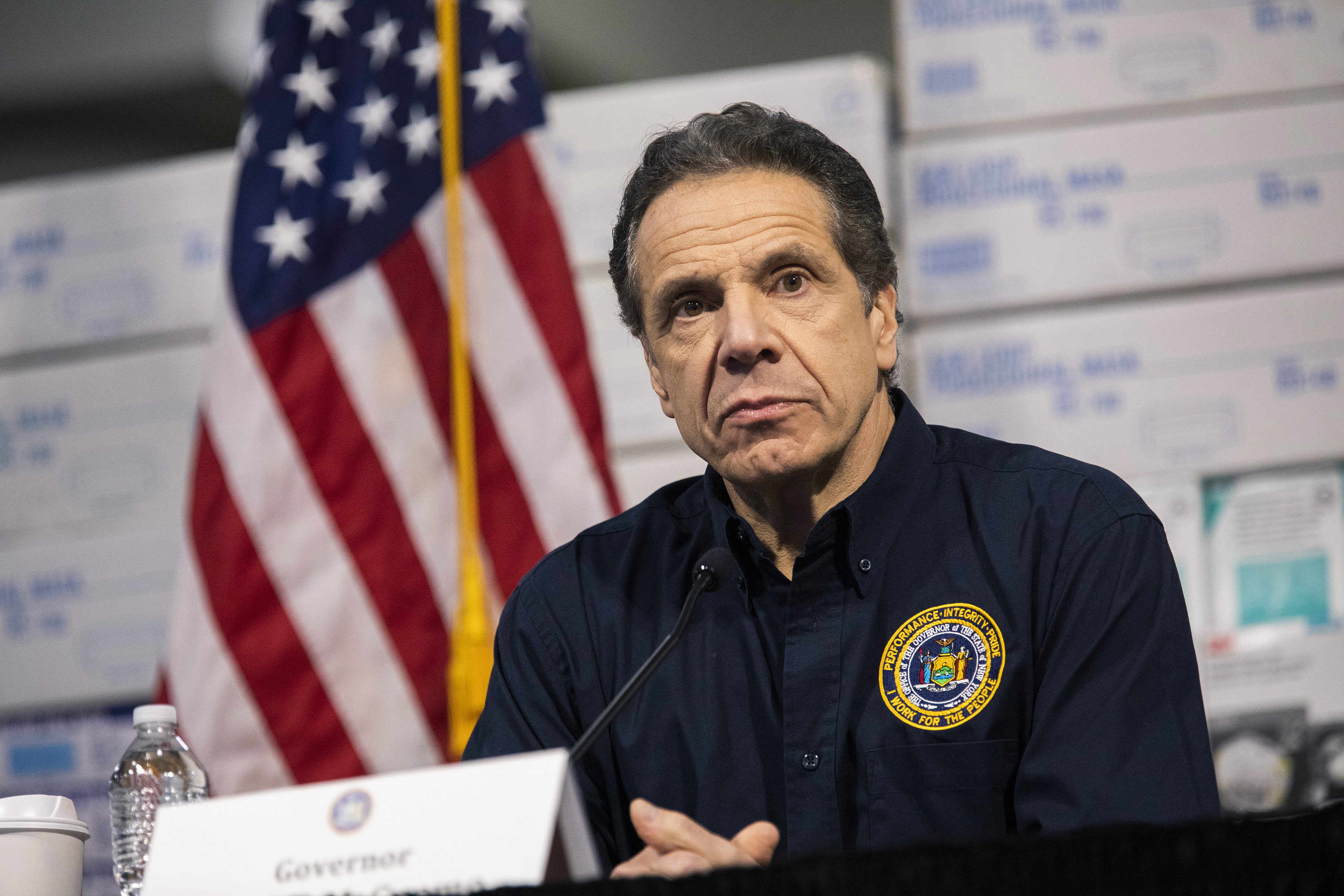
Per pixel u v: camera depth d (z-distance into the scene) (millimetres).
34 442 12453
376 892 3746
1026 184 11398
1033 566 5414
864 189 5887
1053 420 11172
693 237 5594
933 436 6027
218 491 10859
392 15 11812
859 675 5410
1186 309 11164
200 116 20781
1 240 12648
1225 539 11055
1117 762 4695
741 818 5375
